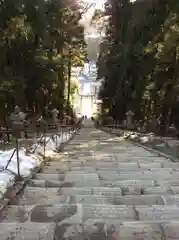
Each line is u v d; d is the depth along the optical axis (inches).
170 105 655.1
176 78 636.1
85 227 144.8
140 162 328.8
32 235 136.9
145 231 140.1
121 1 1056.2
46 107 905.5
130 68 868.6
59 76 943.0
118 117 1134.4
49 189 207.5
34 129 478.9
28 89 691.4
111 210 168.1
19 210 168.2
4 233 138.6
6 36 572.7
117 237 135.7
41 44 697.6
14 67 617.6
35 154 324.2
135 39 822.5
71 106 1505.9
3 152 291.0
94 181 234.1
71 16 1145.4
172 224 146.9
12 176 223.0
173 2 584.7
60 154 394.3
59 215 162.7
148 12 680.4
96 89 2704.2
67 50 1343.5
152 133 682.8
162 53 635.5
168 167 301.7
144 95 792.3
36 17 604.4
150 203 185.8
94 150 449.7
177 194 202.4
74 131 989.2
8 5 527.8
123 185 224.1
